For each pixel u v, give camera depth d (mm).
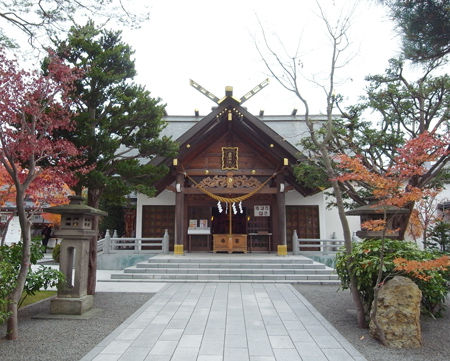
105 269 15172
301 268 12734
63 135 8125
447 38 5230
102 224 20281
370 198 8234
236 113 14602
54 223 19625
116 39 9438
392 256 6449
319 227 17984
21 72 5711
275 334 5953
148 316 7160
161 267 12836
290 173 15938
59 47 8328
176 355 4953
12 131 5781
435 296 6523
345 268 7086
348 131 10422
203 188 15406
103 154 8781
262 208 17797
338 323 6738
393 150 9703
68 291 7465
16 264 6590
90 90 8703
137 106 8992
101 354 4969
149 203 17797
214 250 16062
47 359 4801
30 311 7691
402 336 5422
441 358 4926
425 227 12070
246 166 15953
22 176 7938
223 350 5160
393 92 9531
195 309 7793
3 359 4797
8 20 6012
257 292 9898
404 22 5301
